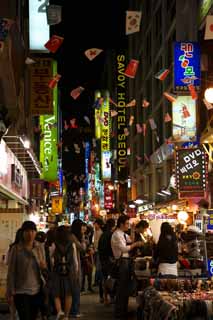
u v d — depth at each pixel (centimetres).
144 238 1435
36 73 2077
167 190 2758
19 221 1220
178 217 1889
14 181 1809
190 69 2098
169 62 3788
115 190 6172
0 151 1434
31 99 2067
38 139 3519
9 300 800
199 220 1341
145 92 4894
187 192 1770
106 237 1357
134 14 991
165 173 3728
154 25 4512
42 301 805
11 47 1365
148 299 830
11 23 1089
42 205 4366
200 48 2184
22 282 787
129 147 5944
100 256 1370
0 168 1429
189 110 2488
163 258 1055
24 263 792
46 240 1277
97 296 1534
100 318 1152
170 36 3750
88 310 1266
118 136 5634
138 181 5244
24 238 803
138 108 5366
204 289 867
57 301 1038
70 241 1065
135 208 3853
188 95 2325
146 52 4962
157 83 4359
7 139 1566
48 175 3469
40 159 3484
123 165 5703
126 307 1155
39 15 2047
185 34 3189
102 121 6719
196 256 1212
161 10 4178
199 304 702
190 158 1784
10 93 1474
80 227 1350
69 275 1050
